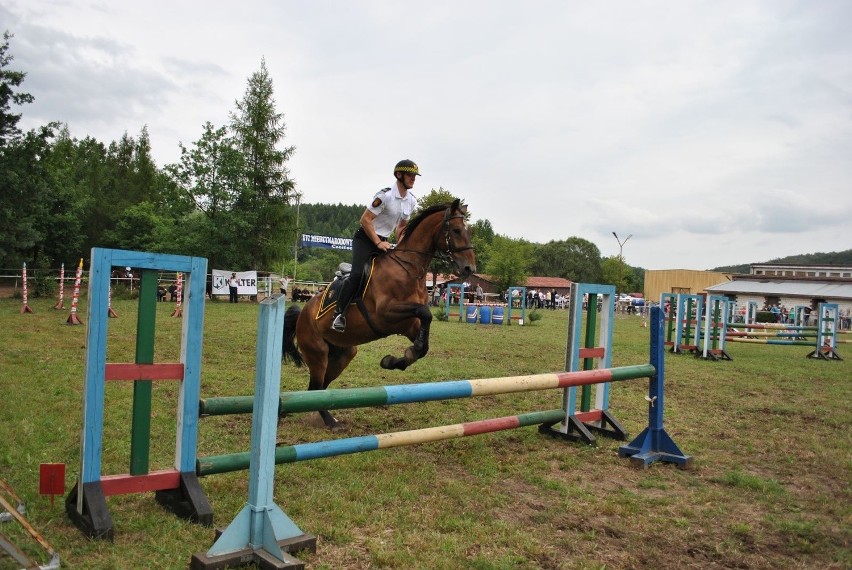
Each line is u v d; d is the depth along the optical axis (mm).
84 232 46312
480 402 7824
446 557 3225
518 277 50656
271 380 3201
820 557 3541
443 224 5285
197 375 3748
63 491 3443
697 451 5879
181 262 3668
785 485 4969
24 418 5562
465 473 4848
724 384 10453
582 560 3303
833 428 7211
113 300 24922
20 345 10328
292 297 31234
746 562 3420
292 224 34969
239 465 3939
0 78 27516
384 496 4129
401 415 6867
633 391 9320
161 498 3867
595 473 5078
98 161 58094
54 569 2756
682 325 16109
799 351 19203
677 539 3709
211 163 32625
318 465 4801
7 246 28875
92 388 3387
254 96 35219
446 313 24938
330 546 3348
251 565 3074
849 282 43719
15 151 27625
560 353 14062
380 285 5273
